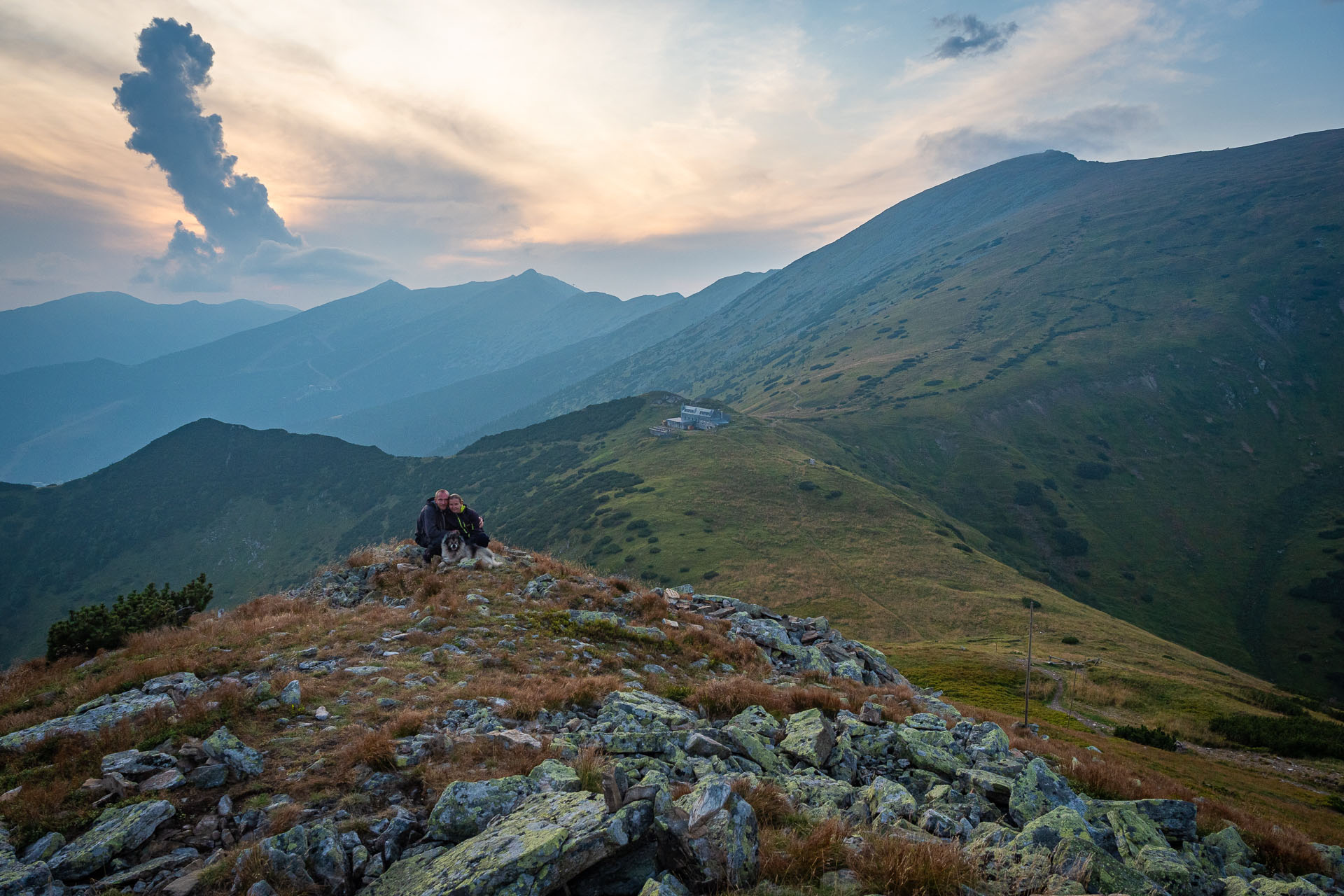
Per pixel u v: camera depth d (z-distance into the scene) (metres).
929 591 104.88
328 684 9.93
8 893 5.00
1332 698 114.38
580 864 5.20
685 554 122.88
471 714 9.26
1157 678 63.41
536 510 173.12
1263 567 155.25
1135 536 168.12
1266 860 10.68
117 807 6.25
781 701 12.30
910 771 10.20
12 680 10.85
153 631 13.18
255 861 5.37
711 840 5.38
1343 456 189.00
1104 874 6.67
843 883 5.45
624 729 9.26
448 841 6.07
